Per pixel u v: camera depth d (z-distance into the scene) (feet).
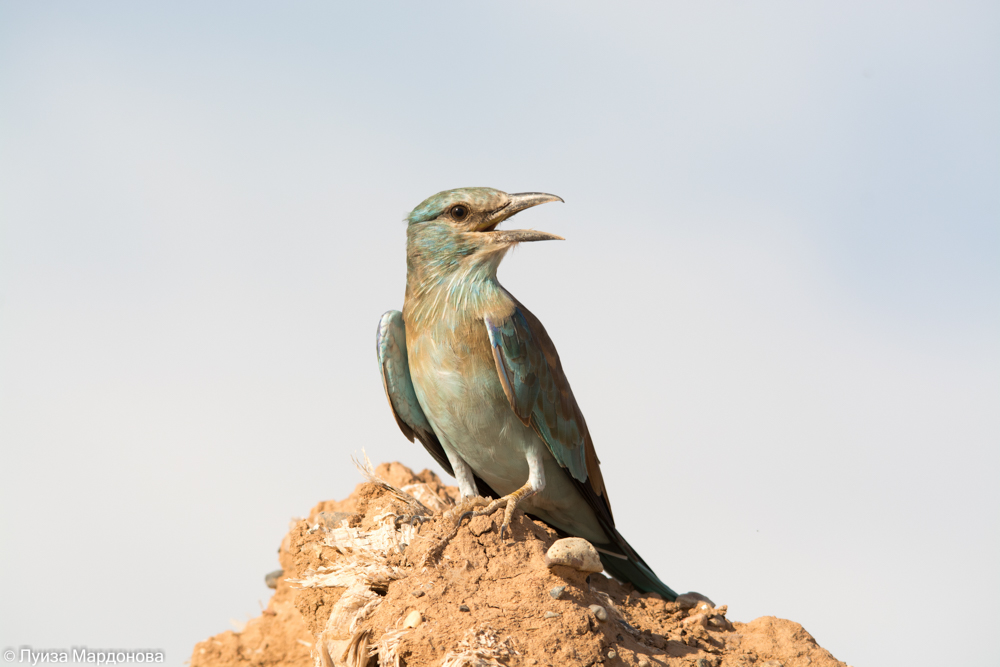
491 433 38.75
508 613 30.37
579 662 28.86
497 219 39.34
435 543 33.42
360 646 31.37
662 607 37.22
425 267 39.19
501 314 37.91
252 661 47.39
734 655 33.68
